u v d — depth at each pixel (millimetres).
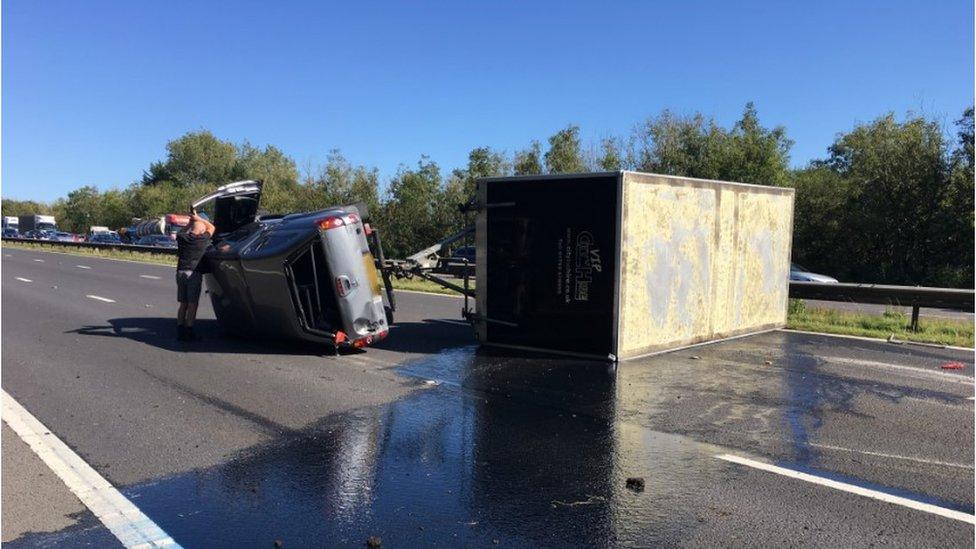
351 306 8867
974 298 10656
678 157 35750
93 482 4574
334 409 6379
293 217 9555
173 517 4023
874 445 5301
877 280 28484
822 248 31734
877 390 7062
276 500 4270
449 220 42594
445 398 6762
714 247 9656
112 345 9781
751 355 8914
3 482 4566
